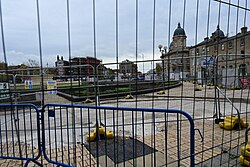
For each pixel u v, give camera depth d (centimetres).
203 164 275
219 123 471
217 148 329
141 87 951
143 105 822
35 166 283
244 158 269
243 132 420
